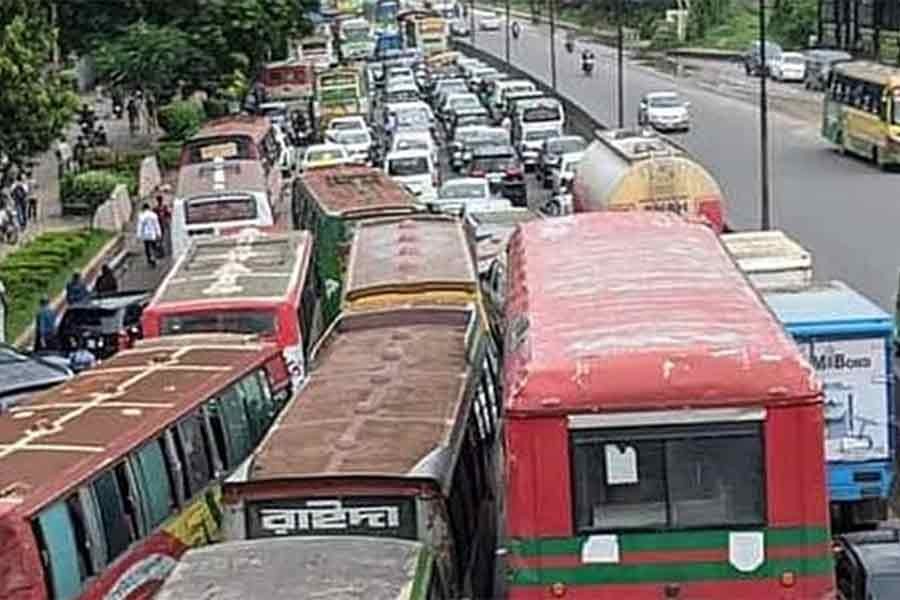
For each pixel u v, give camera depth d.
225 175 46.97
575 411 14.27
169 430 18.73
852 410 22.00
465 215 39.72
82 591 16.03
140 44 71.56
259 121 62.19
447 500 15.58
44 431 18.05
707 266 18.33
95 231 53.34
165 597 12.54
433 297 26.34
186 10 73.06
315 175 46.59
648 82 100.69
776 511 14.27
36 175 65.56
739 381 14.19
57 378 27.25
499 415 19.12
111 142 73.75
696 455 14.29
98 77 73.50
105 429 18.08
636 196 38.81
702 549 14.34
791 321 21.89
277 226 49.12
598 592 14.45
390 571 12.96
